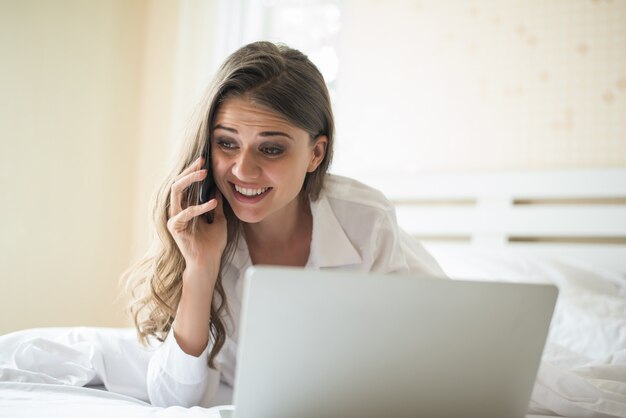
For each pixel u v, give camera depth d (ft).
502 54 8.30
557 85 7.90
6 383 3.22
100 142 8.90
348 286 2.31
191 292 3.66
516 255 6.98
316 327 2.31
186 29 9.27
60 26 8.37
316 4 9.70
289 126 3.50
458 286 2.44
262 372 2.31
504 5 8.31
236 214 3.66
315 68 3.80
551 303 2.62
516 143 8.14
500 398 2.71
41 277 8.14
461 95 8.57
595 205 7.52
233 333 4.09
